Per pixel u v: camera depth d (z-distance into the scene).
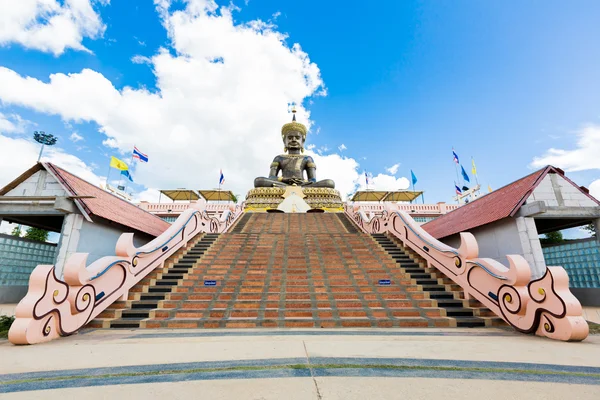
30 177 9.40
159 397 2.59
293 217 18.80
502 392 2.65
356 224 16.86
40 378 3.07
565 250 11.46
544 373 3.16
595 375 3.09
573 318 4.71
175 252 9.91
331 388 2.75
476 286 6.94
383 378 3.01
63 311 5.29
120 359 3.74
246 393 2.65
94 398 2.58
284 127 34.91
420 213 25.83
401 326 6.23
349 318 6.37
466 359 3.66
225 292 7.51
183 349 4.21
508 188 10.70
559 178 9.70
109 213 9.91
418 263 9.55
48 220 11.14
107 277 6.57
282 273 8.77
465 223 11.44
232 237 12.23
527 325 5.42
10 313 8.58
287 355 3.87
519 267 5.67
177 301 7.03
